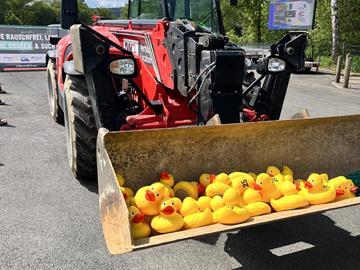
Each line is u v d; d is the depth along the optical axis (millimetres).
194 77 3686
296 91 11844
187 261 3094
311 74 16703
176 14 4617
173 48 3924
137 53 4707
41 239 3293
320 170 3570
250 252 3244
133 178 2928
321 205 2824
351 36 20500
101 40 3504
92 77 3615
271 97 4500
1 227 3436
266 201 2861
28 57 14211
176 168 3055
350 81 14516
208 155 3125
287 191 2871
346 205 2824
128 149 2850
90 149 4090
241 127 3105
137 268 2986
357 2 20125
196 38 3750
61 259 3053
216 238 3420
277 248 3316
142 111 4309
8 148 5371
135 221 2482
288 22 18984
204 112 3605
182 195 2912
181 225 2506
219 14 4883
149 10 4930
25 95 9047
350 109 9125
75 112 4051
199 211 2645
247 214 2568
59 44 6008
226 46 3715
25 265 2969
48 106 7961
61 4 3855
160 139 2910
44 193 4094
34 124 6613
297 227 3660
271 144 3318
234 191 2707
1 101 7992
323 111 8797
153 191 2576
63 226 3496
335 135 3535
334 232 3598
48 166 4789
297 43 4289
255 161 3311
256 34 27703
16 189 4152
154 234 2520
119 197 2340
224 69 3441
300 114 3992
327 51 20969
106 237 2451
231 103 3541
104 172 2598
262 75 4324
